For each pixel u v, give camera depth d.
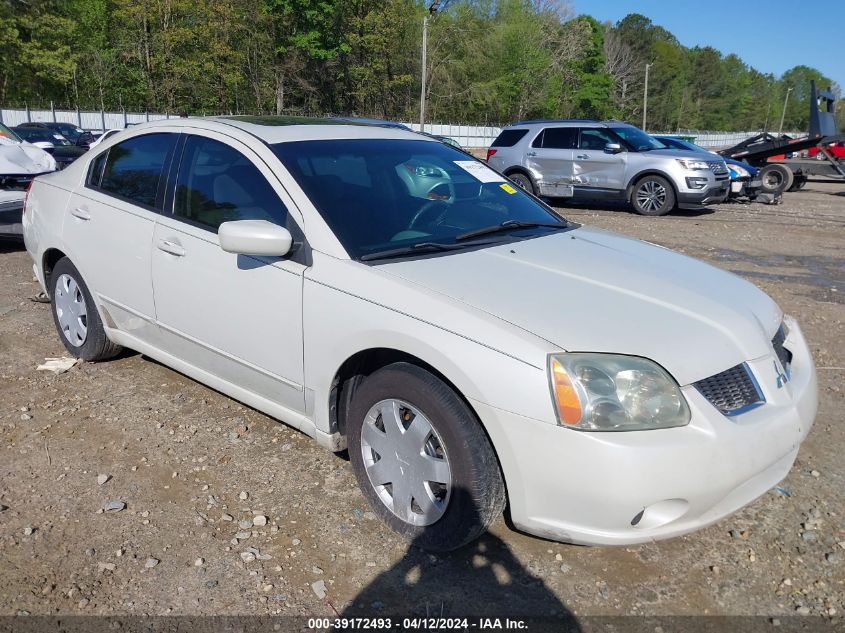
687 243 10.19
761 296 3.17
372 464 2.93
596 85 76.69
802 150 18.14
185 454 3.51
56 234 4.40
